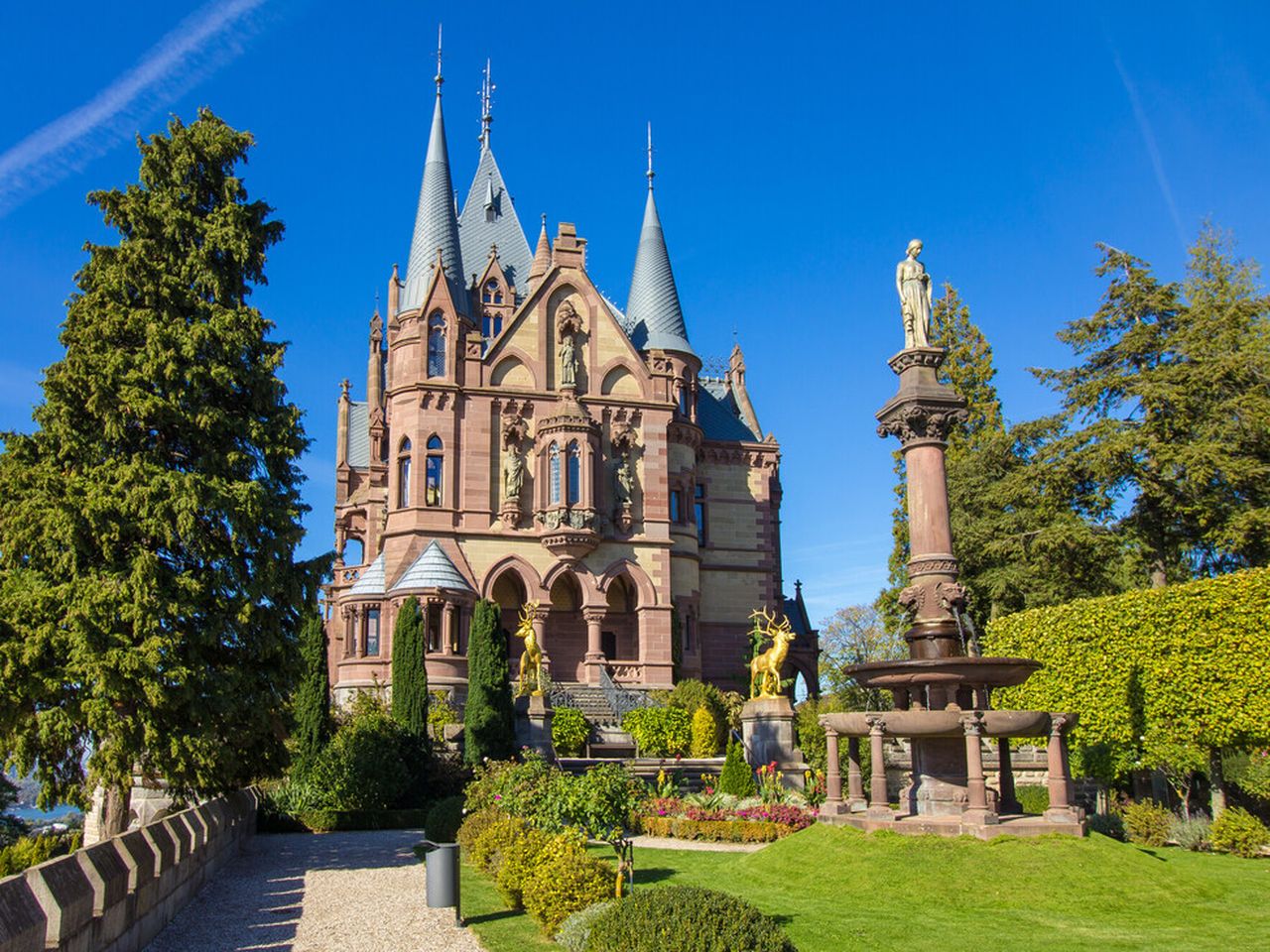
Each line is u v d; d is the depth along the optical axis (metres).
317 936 15.60
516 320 53.69
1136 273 41.47
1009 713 19.58
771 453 62.16
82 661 21.03
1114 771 28.78
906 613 22.67
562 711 41.53
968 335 56.00
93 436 23.78
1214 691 26.25
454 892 16.88
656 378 55.38
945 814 20.86
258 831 31.09
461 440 51.81
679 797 31.64
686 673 55.19
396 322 56.62
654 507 53.91
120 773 21.50
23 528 22.25
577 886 15.73
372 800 33.06
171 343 24.28
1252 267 47.50
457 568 50.09
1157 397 38.62
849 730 21.42
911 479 22.75
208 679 22.72
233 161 27.31
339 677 50.34
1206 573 42.44
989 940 14.57
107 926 13.07
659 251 63.97
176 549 23.47
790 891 18.48
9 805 37.44
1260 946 14.19
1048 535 41.09
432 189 56.69
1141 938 14.70
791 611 66.12
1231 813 24.34
